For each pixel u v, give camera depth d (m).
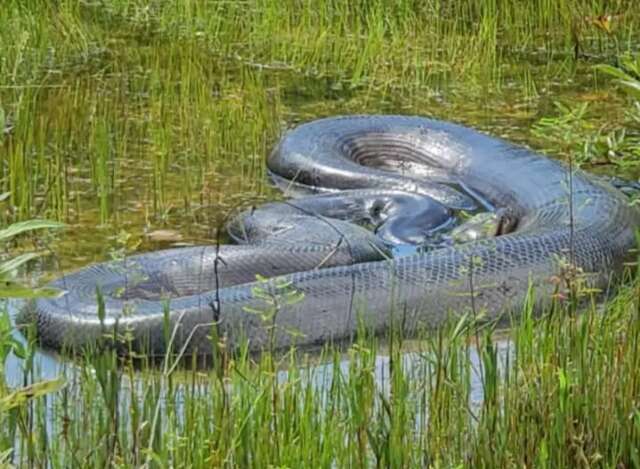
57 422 17.11
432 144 30.14
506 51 35.97
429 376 17.80
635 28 36.47
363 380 17.09
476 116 31.78
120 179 27.41
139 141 29.23
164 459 15.59
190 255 23.36
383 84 33.69
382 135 30.45
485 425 16.38
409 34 36.12
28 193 25.66
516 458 16.16
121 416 17.12
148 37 36.69
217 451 15.67
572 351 17.81
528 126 31.06
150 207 26.22
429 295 22.03
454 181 29.36
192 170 28.19
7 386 17.05
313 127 30.20
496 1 37.31
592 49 35.72
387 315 21.73
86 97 31.45
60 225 13.95
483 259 22.61
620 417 16.41
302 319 21.34
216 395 16.92
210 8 37.69
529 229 24.52
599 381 16.95
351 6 37.28
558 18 36.75
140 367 20.27
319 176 28.66
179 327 20.81
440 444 16.25
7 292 13.47
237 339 20.95
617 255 23.69
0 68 32.75
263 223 25.27
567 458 16.14
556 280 19.62
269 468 15.30
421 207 26.95
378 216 27.27
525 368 17.70
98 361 16.61
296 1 37.38
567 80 33.88
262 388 16.97
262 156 29.27
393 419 16.33
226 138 29.59
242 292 21.45
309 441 15.93
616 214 24.66
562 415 16.14
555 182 26.97
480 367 18.03
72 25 36.22
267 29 35.84
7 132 28.89
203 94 31.05
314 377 18.94
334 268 22.27
